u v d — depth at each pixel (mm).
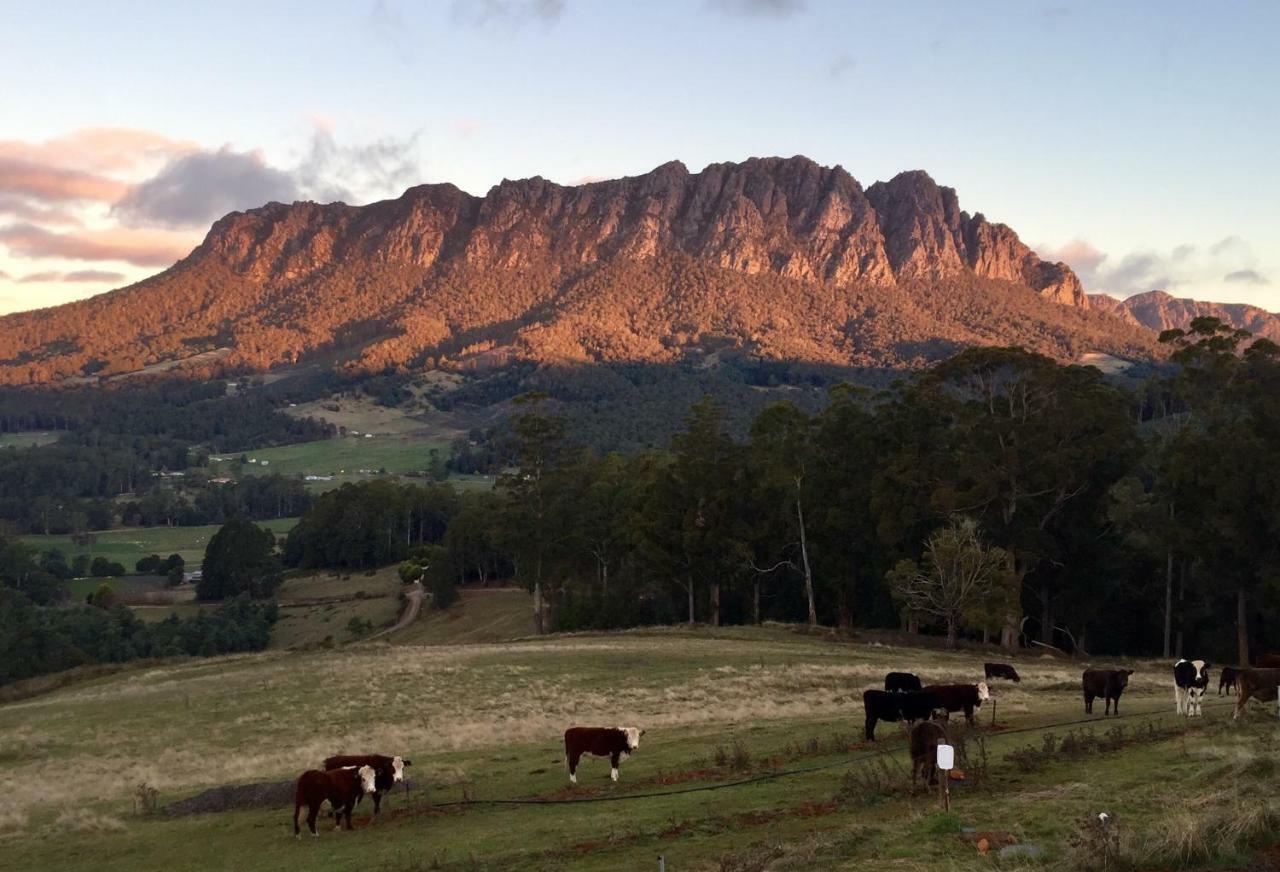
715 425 72250
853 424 64625
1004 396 60312
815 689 36969
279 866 16188
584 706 35156
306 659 57625
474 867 14586
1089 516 59875
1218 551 52594
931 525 60969
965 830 13195
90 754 32750
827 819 15227
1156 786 14812
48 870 17688
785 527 70062
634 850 14586
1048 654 51875
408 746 28250
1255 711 21500
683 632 62000
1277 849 11375
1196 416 55312
